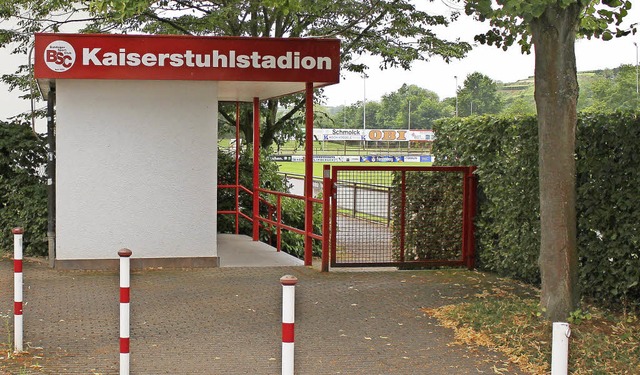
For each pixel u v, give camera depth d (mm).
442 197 11570
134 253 10945
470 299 9086
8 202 12055
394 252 11445
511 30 8414
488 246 10992
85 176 10742
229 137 19344
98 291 9398
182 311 8445
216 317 8188
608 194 8367
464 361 6648
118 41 10344
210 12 16484
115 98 10750
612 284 8422
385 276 10719
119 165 10828
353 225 11305
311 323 7961
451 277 10656
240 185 15180
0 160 12016
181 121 10953
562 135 7383
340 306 8750
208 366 6441
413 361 6648
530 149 9750
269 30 17125
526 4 6352
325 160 43625
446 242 11602
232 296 9234
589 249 8641
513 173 10102
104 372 6211
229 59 10641
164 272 10758
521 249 10070
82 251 10805
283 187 16203
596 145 8445
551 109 7379
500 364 6562
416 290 9672
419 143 50188
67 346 6973
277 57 10758
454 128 11766
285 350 4508
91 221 10797
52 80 10656
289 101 18234
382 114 72250
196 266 11125
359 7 16922
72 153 10688
